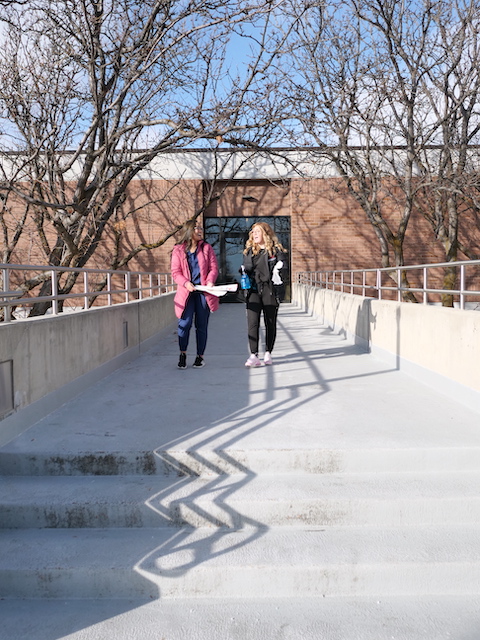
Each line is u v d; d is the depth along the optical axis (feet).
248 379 19.10
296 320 44.01
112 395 16.60
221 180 63.36
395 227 61.62
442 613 8.04
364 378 19.01
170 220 62.18
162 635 7.54
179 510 9.68
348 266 62.69
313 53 37.88
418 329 18.56
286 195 64.69
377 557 8.65
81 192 31.27
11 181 30.94
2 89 32.60
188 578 8.45
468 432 12.01
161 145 33.55
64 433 12.37
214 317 48.85
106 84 28.89
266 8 24.32
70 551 8.93
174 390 17.28
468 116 42.09
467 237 60.85
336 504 9.69
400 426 12.57
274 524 9.73
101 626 7.77
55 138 34.19
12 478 10.93
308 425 12.78
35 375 13.43
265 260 21.21
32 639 7.47
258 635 7.50
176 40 24.73
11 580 8.48
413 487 10.18
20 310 58.18
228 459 10.93
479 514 9.73
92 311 18.58
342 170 46.96
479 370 13.78
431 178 44.16
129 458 10.94
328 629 7.64
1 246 58.03
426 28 39.70
